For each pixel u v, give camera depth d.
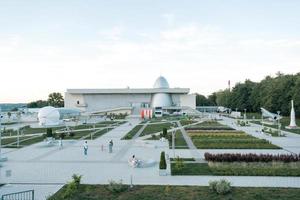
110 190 28.48
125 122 119.12
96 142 64.00
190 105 186.38
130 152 51.12
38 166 40.44
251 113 174.12
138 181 32.31
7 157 47.12
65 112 118.31
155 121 121.50
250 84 177.50
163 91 181.12
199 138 65.69
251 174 34.06
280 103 116.44
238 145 56.19
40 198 27.50
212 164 37.75
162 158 35.12
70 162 43.03
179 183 31.36
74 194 27.89
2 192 29.23
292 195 27.08
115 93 184.25
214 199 26.36
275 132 78.44
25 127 98.31
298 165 36.31
